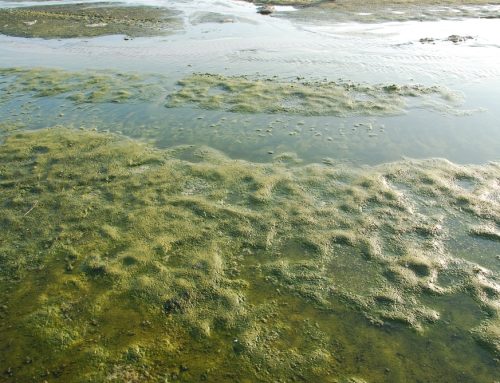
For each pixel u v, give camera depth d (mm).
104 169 11609
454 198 10000
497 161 11469
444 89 16234
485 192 10164
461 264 8328
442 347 6852
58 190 10805
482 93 16031
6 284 8188
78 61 21266
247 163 11688
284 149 12375
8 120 14883
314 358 6699
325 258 8523
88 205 10203
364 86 16672
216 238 9062
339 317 7363
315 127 13609
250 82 17391
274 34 24875
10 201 10438
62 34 26094
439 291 7773
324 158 11828
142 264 8461
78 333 7176
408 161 11531
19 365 6703
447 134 13039
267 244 8891
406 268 8242
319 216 9586
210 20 28281
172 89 17125
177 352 6836
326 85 16859
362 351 6809
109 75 18969
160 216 9711
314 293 7785
